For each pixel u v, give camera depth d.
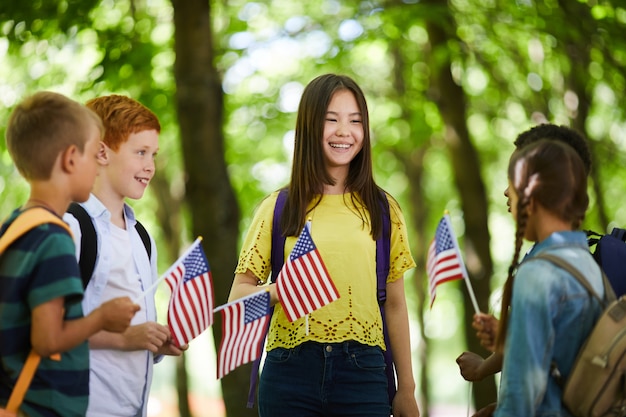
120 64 15.79
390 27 17.09
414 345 38.16
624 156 20.61
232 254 12.70
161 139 21.33
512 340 5.30
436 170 29.95
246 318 6.51
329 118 7.11
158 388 39.56
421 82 20.34
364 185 7.20
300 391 6.84
